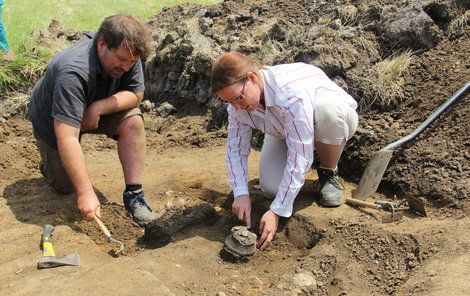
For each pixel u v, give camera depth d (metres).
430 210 3.79
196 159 4.95
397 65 5.03
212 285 3.23
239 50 5.77
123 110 3.84
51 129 3.81
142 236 3.78
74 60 3.51
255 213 3.89
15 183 4.45
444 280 2.93
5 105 5.86
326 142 3.63
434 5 5.39
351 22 5.65
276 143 3.88
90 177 4.64
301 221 3.72
